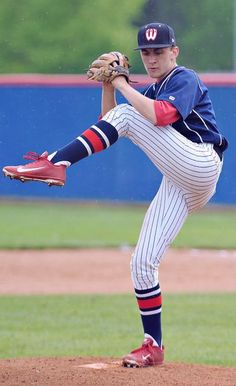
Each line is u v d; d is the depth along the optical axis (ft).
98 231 174.60
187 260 140.46
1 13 304.09
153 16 301.84
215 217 202.59
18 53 303.68
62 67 302.45
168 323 94.27
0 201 232.73
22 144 210.79
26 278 123.95
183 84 54.60
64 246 153.69
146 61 56.03
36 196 220.23
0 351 79.66
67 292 113.60
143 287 57.82
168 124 54.13
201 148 55.11
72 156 54.08
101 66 54.49
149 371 57.88
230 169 197.47
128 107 55.16
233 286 118.32
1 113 211.41
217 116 194.80
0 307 103.50
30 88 209.26
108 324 93.91
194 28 292.81
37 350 80.07
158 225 57.00
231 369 60.39
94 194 212.23
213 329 91.45
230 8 291.38
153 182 206.80
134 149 207.31
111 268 131.95
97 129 54.39
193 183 55.52
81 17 304.91
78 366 60.29
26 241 158.92
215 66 288.10
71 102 206.80
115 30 306.76
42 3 304.91
